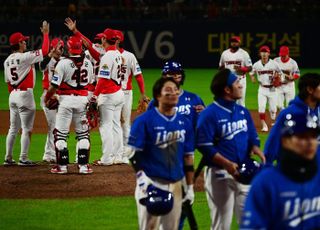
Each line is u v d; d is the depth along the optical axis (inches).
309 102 1139.9
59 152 1700.3
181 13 4835.1
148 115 1023.6
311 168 725.9
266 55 2486.5
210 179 1083.9
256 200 725.9
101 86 1779.0
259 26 4640.8
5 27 4483.3
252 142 1102.4
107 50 1792.6
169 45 4680.1
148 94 3503.9
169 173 1027.3
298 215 737.0
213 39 4667.8
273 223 740.0
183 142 1040.2
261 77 2493.8
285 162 722.8
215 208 1091.3
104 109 1803.6
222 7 4889.3
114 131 1834.4
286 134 719.7
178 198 1045.2
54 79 1644.9
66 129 1691.7
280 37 4645.7
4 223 1338.6
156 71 4537.4
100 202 1481.3
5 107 3080.7
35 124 2615.7
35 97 3420.3
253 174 1036.5
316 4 4874.5
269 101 2517.2
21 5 4753.9
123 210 1425.9
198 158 1959.9
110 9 4758.9
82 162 1711.4
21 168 1806.1
